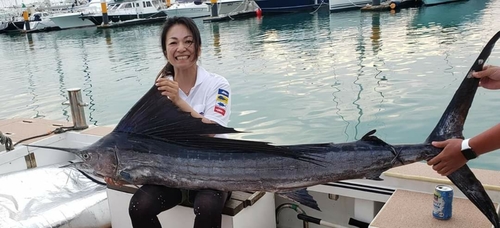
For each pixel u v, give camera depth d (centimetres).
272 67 1371
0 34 4203
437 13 2459
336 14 3064
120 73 1545
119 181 213
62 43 2873
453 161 184
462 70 1077
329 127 799
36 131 442
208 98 246
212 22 3394
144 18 3906
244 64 1471
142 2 3928
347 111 871
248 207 250
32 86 1428
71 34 3556
